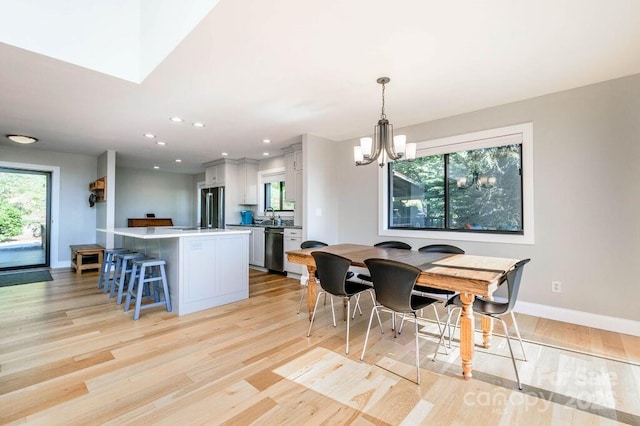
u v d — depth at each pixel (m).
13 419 1.53
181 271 3.15
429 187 3.96
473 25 1.89
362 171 4.57
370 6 1.70
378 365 2.11
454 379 1.93
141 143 5.05
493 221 3.44
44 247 5.66
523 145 3.12
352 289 2.57
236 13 1.74
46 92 2.89
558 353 2.26
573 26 1.90
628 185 2.61
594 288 2.75
